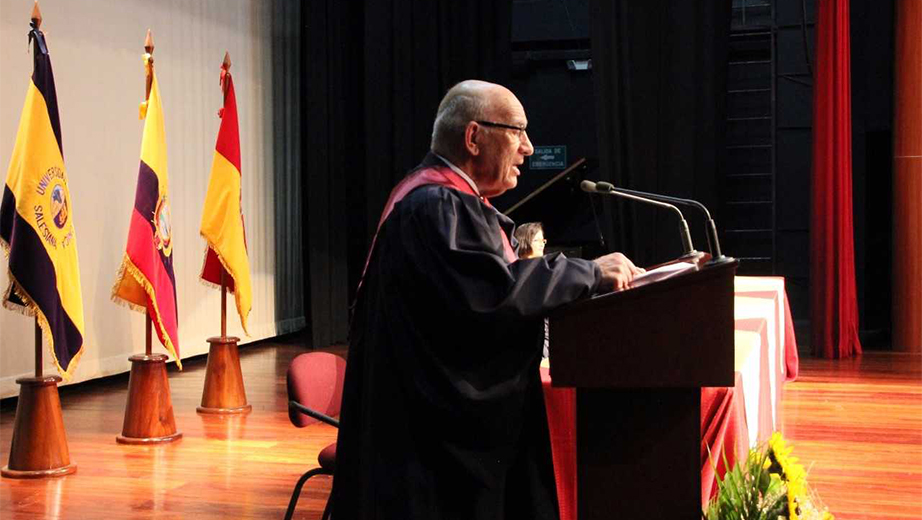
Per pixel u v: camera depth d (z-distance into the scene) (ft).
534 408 5.95
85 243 22.13
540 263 5.57
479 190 6.45
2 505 13.15
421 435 5.81
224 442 17.07
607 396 5.62
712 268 5.21
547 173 36.47
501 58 30.76
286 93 32.42
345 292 32.07
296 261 33.37
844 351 27.17
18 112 20.11
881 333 32.14
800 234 34.09
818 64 27.50
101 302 22.66
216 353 19.81
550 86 36.29
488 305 5.43
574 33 35.70
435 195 5.87
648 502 5.57
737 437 7.93
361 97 33.19
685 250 7.19
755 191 35.22
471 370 5.68
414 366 5.74
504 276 5.47
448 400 5.65
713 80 28.07
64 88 21.48
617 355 5.42
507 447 5.78
